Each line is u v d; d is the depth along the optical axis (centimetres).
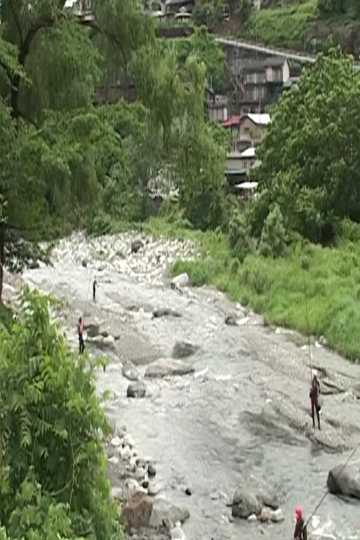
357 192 7194
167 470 2931
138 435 3247
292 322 5103
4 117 2930
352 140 7144
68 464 1236
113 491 2634
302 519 2442
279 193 7256
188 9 17212
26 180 3031
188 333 4978
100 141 3192
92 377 1299
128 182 9606
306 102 7625
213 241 8300
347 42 14088
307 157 7400
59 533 1120
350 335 4578
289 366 4209
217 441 3225
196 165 3612
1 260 3450
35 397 1208
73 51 3269
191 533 2455
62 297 5997
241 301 5859
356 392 3816
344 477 2730
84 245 8925
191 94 3484
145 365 4291
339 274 5878
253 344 4634
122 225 9525
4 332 1295
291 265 6225
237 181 11338
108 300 6016
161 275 7225
